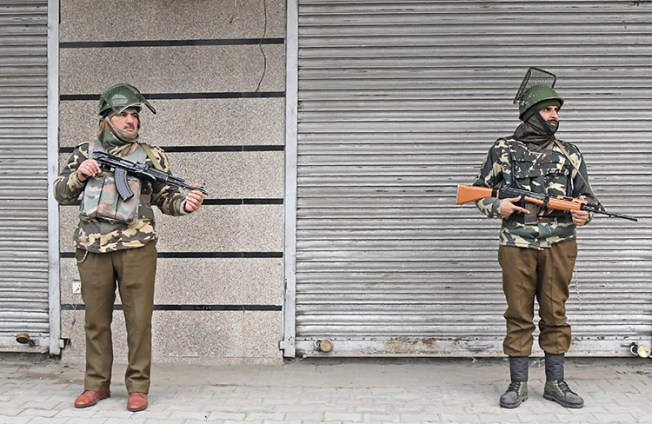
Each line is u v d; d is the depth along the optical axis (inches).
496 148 164.4
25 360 200.7
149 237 159.0
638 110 192.4
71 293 197.5
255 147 194.2
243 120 194.2
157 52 194.9
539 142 161.8
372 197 194.7
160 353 196.2
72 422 150.2
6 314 200.8
